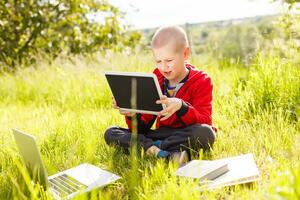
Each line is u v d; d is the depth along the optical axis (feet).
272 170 8.58
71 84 20.68
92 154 9.93
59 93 20.81
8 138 12.79
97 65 23.79
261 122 12.33
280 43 15.48
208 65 21.70
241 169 8.80
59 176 9.32
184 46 10.46
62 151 11.45
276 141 10.67
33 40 34.27
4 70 30.19
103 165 10.18
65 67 24.13
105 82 20.22
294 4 17.75
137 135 10.67
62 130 12.68
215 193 7.78
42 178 8.44
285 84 13.82
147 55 23.54
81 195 7.59
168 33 10.37
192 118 10.23
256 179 8.28
